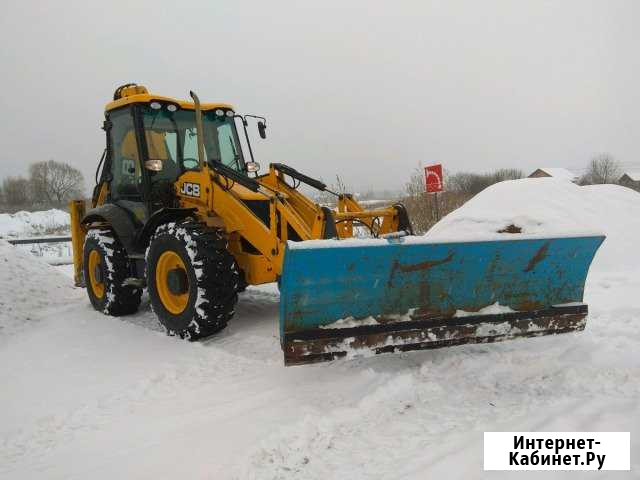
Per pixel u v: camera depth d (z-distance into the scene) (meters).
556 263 3.65
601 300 5.20
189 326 4.34
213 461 2.50
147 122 5.26
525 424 2.67
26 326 5.46
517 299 3.64
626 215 7.43
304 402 3.12
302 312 3.20
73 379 3.79
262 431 2.77
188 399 3.29
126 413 3.16
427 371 3.45
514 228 6.86
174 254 4.49
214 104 5.66
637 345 3.85
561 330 3.66
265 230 4.14
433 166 10.43
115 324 5.22
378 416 2.87
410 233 4.53
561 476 2.19
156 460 2.55
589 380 3.21
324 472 2.35
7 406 3.40
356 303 3.31
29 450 2.81
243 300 5.95
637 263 6.70
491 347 3.88
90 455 2.68
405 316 3.41
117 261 5.47
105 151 6.01
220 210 4.54
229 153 5.73
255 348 4.18
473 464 2.29
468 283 3.51
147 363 4.01
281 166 5.15
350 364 3.66
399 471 2.29
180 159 5.36
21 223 20.28
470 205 8.21
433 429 2.69
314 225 4.03
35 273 6.90
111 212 5.43
